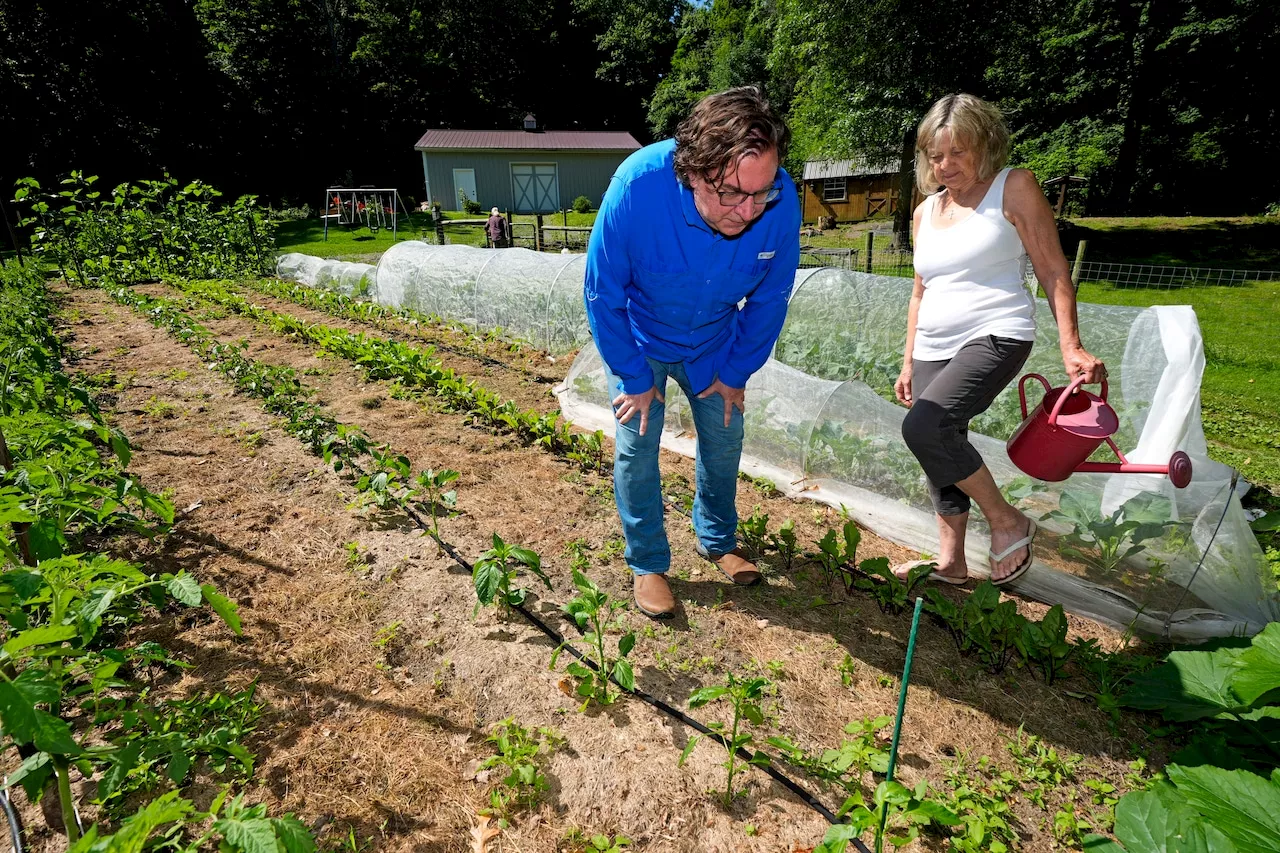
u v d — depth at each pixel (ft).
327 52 113.91
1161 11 63.36
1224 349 27.09
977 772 7.13
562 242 62.54
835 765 6.87
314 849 5.01
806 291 18.35
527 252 26.12
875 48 48.70
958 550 9.80
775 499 13.03
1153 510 9.28
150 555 10.34
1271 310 34.96
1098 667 8.35
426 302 28.58
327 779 6.85
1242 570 9.11
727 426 8.90
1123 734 7.69
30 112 77.30
